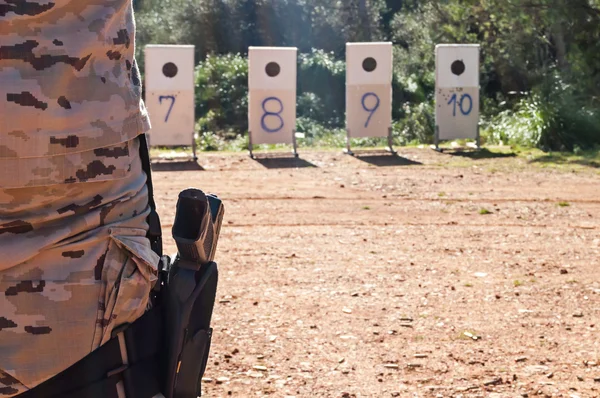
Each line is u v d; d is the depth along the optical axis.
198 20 27.98
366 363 4.73
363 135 14.80
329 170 12.77
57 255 1.71
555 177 11.91
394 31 29.39
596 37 16.11
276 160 13.97
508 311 5.68
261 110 14.43
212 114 22.83
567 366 4.69
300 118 23.50
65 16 1.68
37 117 1.65
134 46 1.86
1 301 1.68
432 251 7.43
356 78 14.68
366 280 6.45
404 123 21.94
